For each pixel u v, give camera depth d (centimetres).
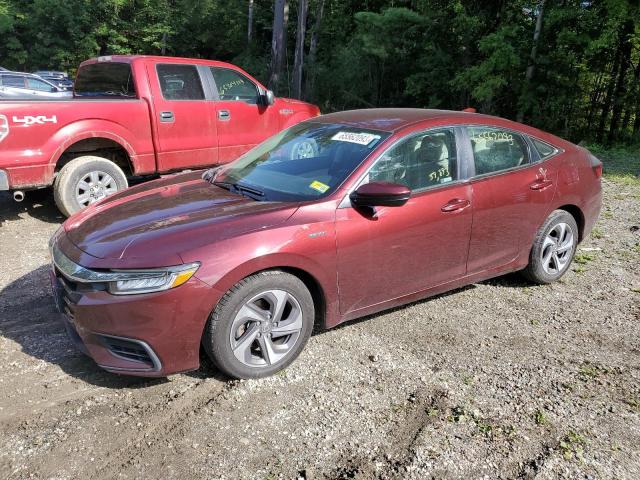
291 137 426
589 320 417
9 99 565
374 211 350
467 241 402
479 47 1500
